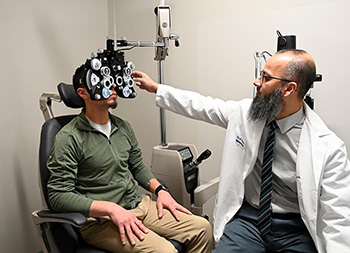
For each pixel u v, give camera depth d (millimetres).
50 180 1423
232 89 2148
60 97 1626
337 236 1199
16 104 1968
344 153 1322
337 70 1813
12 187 1977
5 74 1894
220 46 2143
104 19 2572
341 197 1247
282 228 1406
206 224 1543
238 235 1462
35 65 2066
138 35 2484
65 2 2232
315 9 1815
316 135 1340
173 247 1381
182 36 2277
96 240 1420
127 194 1584
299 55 1326
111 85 1494
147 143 2615
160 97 1733
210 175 2334
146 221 1572
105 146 1520
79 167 1479
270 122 1459
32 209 2111
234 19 2064
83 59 2414
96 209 1363
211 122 1695
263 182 1440
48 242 1478
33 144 2088
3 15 1860
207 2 2141
